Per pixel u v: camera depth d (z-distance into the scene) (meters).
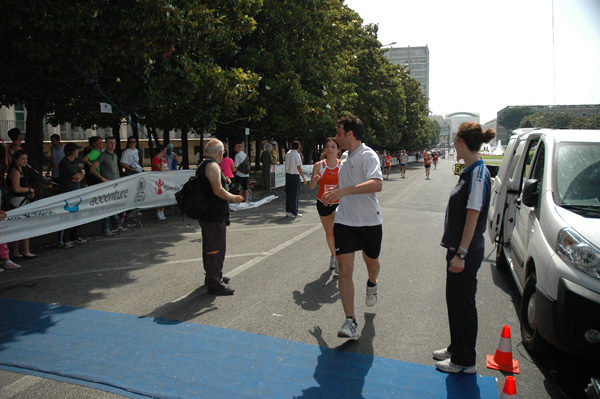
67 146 8.09
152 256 7.29
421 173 37.62
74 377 3.41
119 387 3.27
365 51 30.03
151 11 7.49
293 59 18.03
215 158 5.29
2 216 6.50
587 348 3.23
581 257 3.36
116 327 4.36
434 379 3.45
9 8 6.57
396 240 8.72
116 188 9.11
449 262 3.51
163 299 5.21
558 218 3.82
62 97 11.12
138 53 8.29
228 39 12.38
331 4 20.30
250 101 16.64
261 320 4.58
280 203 14.91
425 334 4.30
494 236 6.70
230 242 8.40
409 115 51.91
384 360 3.74
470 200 3.33
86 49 8.08
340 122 4.28
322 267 6.60
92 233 9.27
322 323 4.53
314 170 6.36
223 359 3.71
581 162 4.45
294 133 19.88
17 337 4.12
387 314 4.80
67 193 7.79
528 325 4.08
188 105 11.68
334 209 6.20
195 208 5.12
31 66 8.45
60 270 6.46
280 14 17.11
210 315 4.70
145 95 9.66
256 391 3.22
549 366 3.77
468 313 3.47
